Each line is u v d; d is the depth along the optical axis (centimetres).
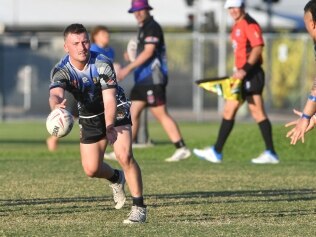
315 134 5256
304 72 9038
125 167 2588
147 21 4625
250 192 3322
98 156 2705
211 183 3619
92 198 3139
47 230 2456
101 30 4859
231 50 9369
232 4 4416
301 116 2423
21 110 9362
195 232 2412
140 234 2380
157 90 4647
